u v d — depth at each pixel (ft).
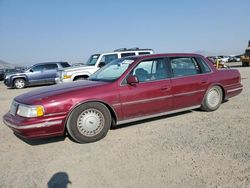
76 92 15.94
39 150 15.46
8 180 12.01
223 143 14.83
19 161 14.05
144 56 18.84
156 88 18.35
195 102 20.75
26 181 11.86
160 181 11.16
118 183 11.23
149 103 18.15
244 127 17.39
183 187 10.62
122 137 16.81
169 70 19.45
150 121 19.90
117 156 13.92
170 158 13.26
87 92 16.10
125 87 17.30
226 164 12.32
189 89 20.10
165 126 18.51
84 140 16.05
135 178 11.54
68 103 15.46
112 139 16.57
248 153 13.37
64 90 16.29
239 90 23.81
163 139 15.96
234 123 18.38
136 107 17.67
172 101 19.25
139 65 18.26
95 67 41.96
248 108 22.39
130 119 17.72
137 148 14.83
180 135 16.48
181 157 13.30
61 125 15.39
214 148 14.19
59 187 11.23
